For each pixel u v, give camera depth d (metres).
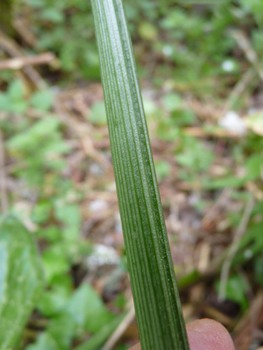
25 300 0.14
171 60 0.46
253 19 0.43
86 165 0.32
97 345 0.18
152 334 0.06
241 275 0.23
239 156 0.32
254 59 0.36
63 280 0.21
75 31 0.44
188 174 0.31
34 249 0.15
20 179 0.30
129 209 0.06
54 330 0.18
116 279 0.24
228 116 0.31
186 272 0.25
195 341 0.11
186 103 0.39
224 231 0.27
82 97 0.39
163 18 0.54
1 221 0.16
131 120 0.06
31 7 0.45
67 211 0.25
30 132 0.29
